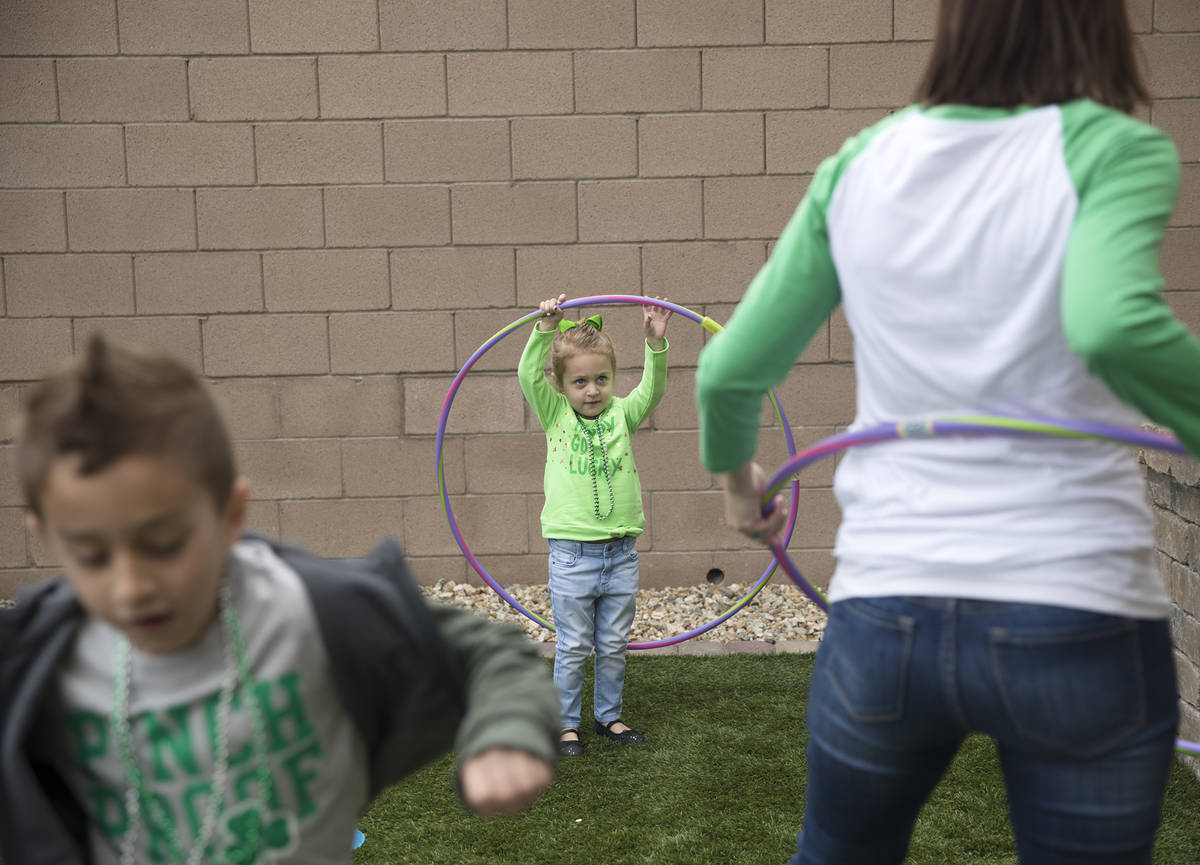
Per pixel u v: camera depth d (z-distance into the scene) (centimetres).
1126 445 137
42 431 101
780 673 461
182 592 107
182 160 541
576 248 553
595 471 387
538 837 322
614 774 365
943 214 140
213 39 534
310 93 539
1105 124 133
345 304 554
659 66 542
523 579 575
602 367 389
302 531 567
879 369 149
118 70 533
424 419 562
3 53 528
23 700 117
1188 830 311
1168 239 547
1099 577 136
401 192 547
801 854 175
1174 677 144
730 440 170
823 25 539
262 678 121
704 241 554
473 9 536
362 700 125
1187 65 534
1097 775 140
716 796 346
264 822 124
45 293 545
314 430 561
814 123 546
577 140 546
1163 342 119
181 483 105
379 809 342
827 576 577
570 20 538
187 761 121
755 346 157
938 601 140
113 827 126
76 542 104
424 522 569
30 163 537
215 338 553
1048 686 136
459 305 555
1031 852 149
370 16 535
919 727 148
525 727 113
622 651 397
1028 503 137
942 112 144
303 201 546
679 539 573
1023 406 139
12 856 118
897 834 165
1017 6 140
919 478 144
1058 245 133
